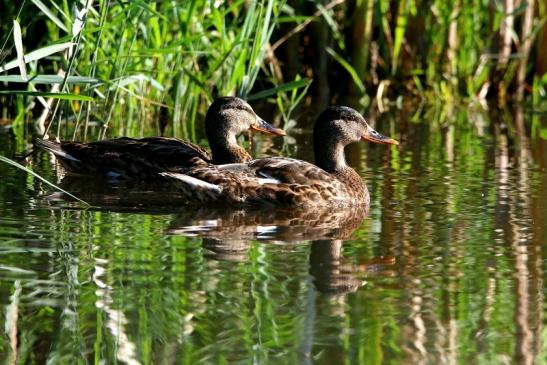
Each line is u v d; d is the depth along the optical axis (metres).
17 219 11.83
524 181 14.33
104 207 12.66
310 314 8.96
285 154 16.38
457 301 9.28
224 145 15.49
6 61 17.81
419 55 22.41
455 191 13.71
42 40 18.02
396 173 14.99
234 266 10.16
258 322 8.78
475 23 22.27
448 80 22.36
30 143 16.47
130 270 9.98
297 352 8.23
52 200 12.92
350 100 22.12
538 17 22.62
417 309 9.10
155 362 8.06
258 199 13.12
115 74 16.16
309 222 12.18
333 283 9.70
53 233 11.25
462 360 8.10
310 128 18.89
